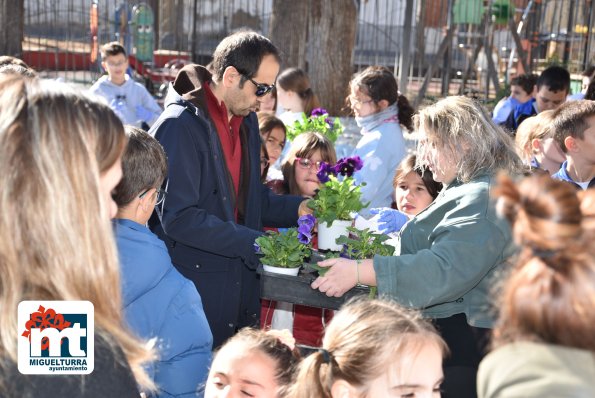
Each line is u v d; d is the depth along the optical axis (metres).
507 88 11.96
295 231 2.73
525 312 1.18
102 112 1.28
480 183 2.39
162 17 13.20
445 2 13.52
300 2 10.96
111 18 12.10
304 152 3.94
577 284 1.14
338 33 11.09
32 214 1.17
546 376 1.14
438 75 14.07
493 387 1.19
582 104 3.33
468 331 2.41
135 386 1.26
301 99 5.52
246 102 3.08
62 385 1.18
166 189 2.89
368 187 4.11
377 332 1.74
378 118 4.28
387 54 13.98
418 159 2.63
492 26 12.82
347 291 2.56
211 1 12.98
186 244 2.94
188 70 3.11
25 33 11.71
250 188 3.30
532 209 1.20
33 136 1.18
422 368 1.72
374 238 2.75
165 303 2.30
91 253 1.21
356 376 1.73
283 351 2.19
